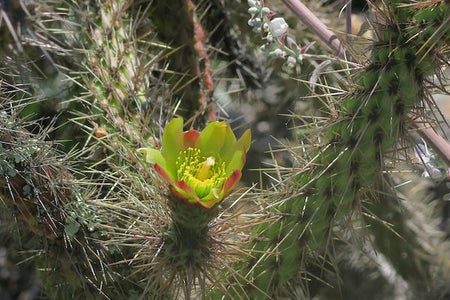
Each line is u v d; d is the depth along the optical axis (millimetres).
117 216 635
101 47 692
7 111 661
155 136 686
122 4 709
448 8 578
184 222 588
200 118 742
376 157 609
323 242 643
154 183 617
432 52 594
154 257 604
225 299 648
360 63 616
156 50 756
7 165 613
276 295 648
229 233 615
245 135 585
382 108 600
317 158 621
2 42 581
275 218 630
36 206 627
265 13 667
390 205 748
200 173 577
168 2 738
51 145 639
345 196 619
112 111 675
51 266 647
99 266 644
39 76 719
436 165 694
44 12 691
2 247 744
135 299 647
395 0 593
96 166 682
